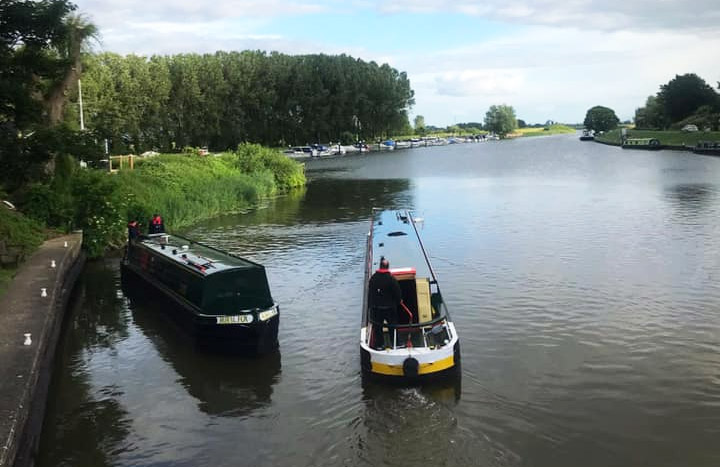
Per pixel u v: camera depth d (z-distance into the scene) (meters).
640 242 25.48
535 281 20.06
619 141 126.06
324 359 14.38
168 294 17.05
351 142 136.12
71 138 24.66
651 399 11.85
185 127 103.12
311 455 10.34
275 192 52.19
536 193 44.84
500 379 12.84
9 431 8.78
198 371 14.01
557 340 14.97
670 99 126.06
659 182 48.84
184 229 33.12
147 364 14.52
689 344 14.49
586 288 19.12
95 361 14.79
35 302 14.88
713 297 17.83
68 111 36.41
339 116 126.62
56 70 24.75
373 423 11.26
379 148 143.75
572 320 16.31
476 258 23.64
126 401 12.61
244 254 26.03
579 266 21.84
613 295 18.33
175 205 33.81
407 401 11.99
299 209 40.91
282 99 120.50
